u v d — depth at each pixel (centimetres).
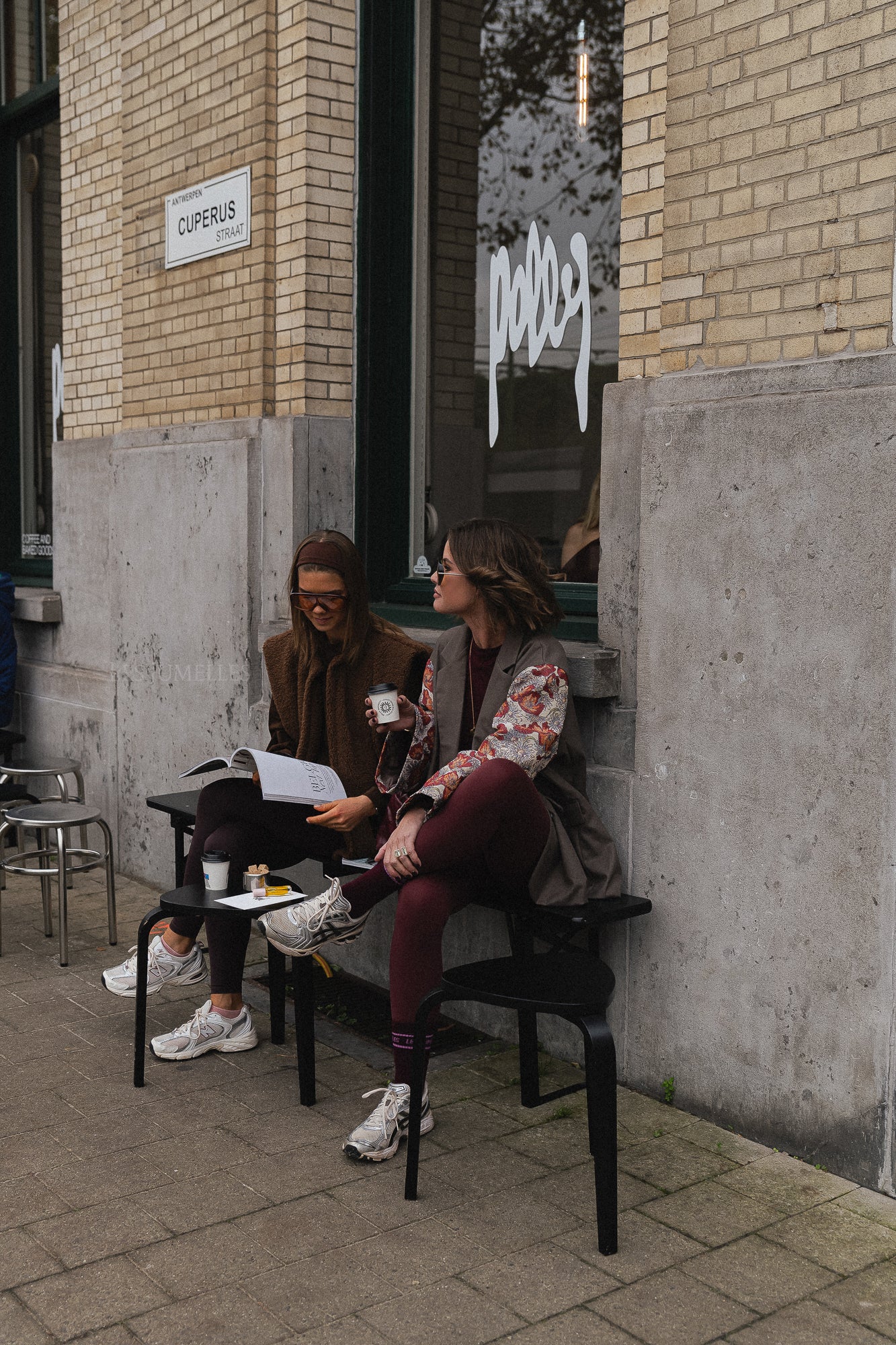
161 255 554
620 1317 240
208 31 513
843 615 287
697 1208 281
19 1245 264
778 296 304
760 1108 313
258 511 497
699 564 320
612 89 420
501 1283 251
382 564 503
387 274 491
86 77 618
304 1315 240
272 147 488
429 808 304
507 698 323
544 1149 310
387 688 339
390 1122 304
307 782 348
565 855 321
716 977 322
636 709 348
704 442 317
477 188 466
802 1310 243
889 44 276
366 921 444
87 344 634
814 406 291
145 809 571
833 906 293
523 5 448
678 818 329
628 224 350
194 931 379
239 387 508
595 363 424
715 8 314
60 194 683
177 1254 261
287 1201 284
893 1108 283
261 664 500
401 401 495
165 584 549
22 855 476
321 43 471
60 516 648
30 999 420
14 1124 323
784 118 300
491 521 336
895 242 278
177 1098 341
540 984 269
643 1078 346
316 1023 402
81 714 621
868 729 283
